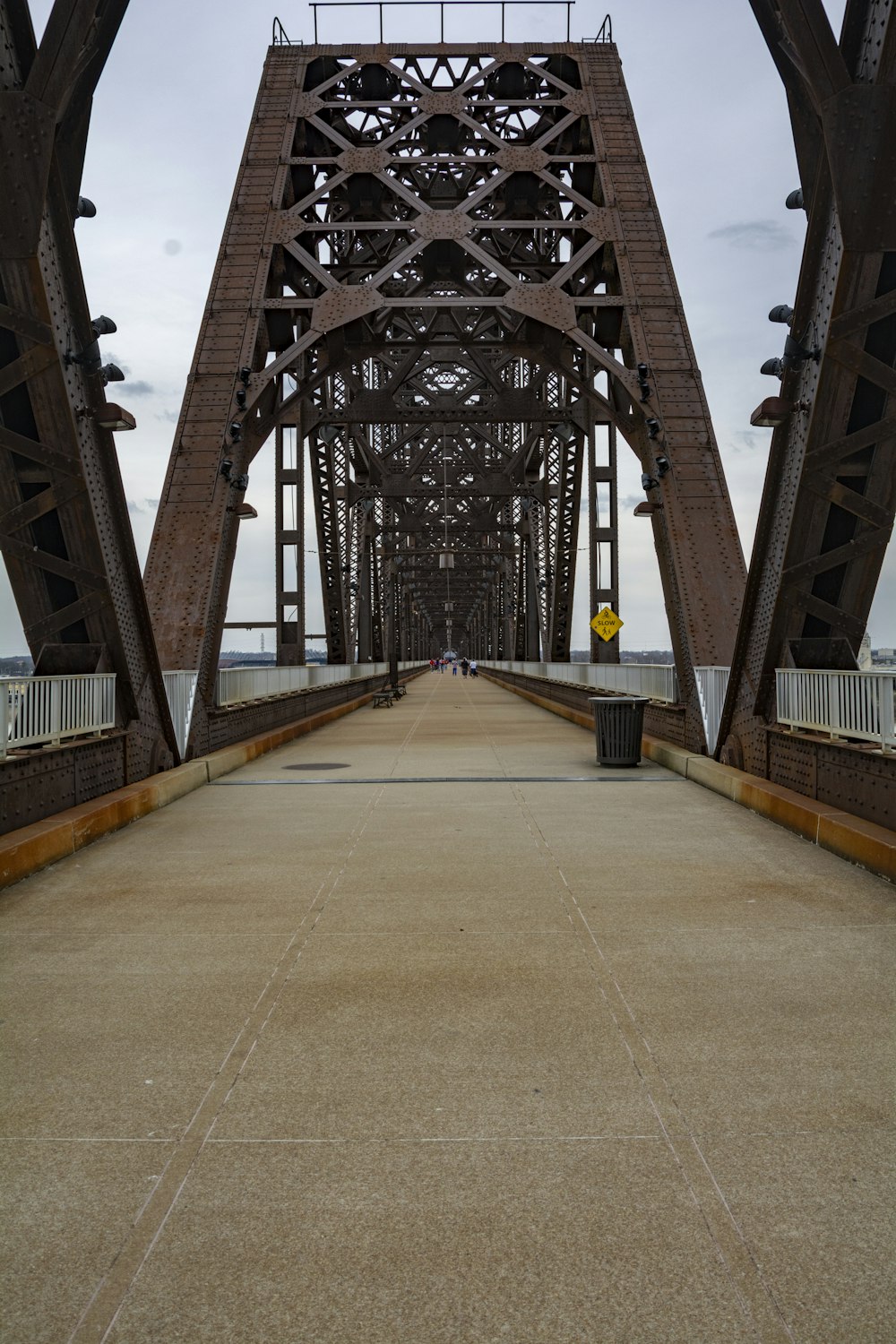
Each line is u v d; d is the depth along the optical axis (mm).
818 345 9000
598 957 5262
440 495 43625
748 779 10680
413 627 132250
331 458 35000
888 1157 3125
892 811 7414
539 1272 2564
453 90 19828
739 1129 3318
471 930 5816
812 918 5988
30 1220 2822
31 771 8086
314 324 17172
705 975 4938
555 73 20875
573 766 14477
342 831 9148
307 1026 4316
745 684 11594
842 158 7961
